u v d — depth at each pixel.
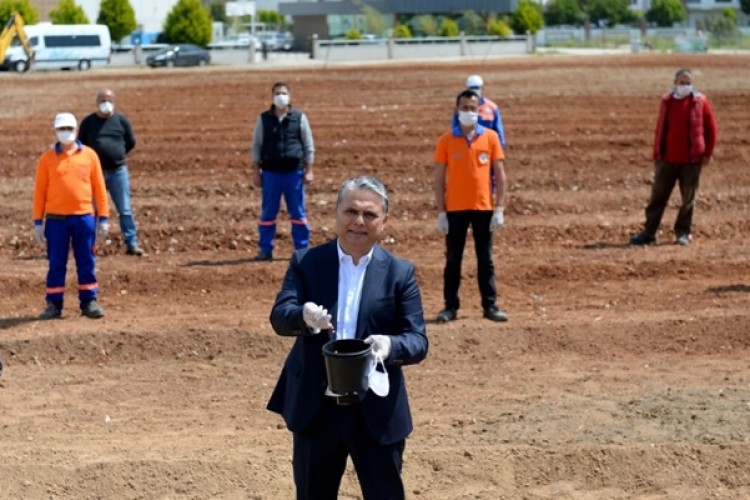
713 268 16.72
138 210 20.48
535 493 8.53
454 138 13.22
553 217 20.50
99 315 14.07
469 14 99.00
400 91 39.78
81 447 9.55
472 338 12.84
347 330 6.59
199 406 10.95
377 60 71.88
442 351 12.59
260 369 12.16
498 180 13.31
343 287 6.64
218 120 32.12
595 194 22.05
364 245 6.59
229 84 42.91
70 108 35.25
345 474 8.81
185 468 8.81
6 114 33.69
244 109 34.66
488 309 13.63
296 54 84.06
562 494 8.52
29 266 17.22
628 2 140.75
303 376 6.59
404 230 19.08
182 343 12.79
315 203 21.03
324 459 6.67
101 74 52.03
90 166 13.94
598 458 8.86
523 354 12.64
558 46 94.81
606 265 16.67
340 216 6.59
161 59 66.31
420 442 9.45
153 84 43.41
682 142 17.88
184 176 23.97
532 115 32.25
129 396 11.30
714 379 11.40
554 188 22.83
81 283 14.05
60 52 66.31
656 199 18.30
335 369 6.16
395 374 6.63
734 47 90.50
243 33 113.38
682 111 17.83
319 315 6.27
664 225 19.83
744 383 11.18
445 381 11.60
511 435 9.52
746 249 18.08
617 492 8.55
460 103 13.07
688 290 15.48
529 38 81.38
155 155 26.06
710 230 19.48
